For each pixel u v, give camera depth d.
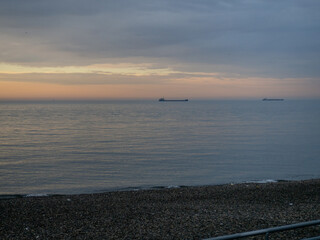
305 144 44.62
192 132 64.81
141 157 34.66
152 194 17.44
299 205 14.19
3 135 60.91
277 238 8.97
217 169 28.09
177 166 29.53
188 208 13.51
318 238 5.93
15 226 11.16
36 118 123.44
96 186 22.00
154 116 137.00
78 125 87.31
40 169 28.19
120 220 11.55
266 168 28.42
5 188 21.38
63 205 14.53
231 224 10.55
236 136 56.16
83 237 9.70
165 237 9.38
